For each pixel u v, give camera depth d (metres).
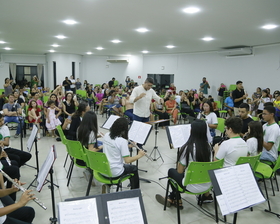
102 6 4.22
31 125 6.47
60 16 5.03
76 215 1.33
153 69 14.14
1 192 1.76
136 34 6.99
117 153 2.54
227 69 10.47
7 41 9.21
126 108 6.54
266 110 3.13
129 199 1.45
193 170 2.18
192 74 12.13
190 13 4.51
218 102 8.04
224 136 4.13
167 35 7.00
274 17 4.70
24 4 4.23
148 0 3.79
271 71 8.66
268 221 2.56
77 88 14.05
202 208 2.77
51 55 14.58
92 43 9.38
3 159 3.03
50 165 2.04
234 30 6.04
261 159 3.18
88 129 2.97
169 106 7.22
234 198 1.68
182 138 3.13
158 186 3.32
